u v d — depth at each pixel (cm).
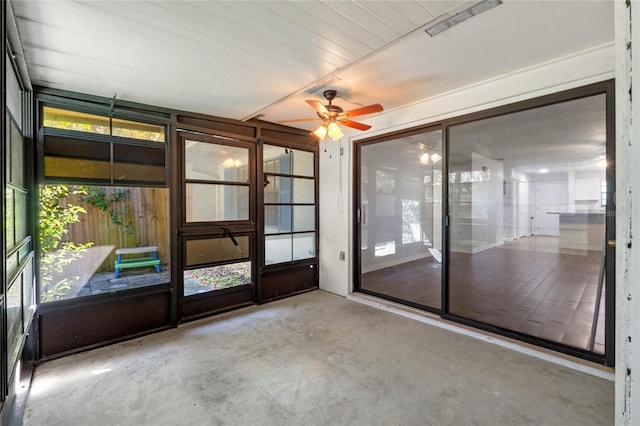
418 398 209
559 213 262
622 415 62
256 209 407
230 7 171
